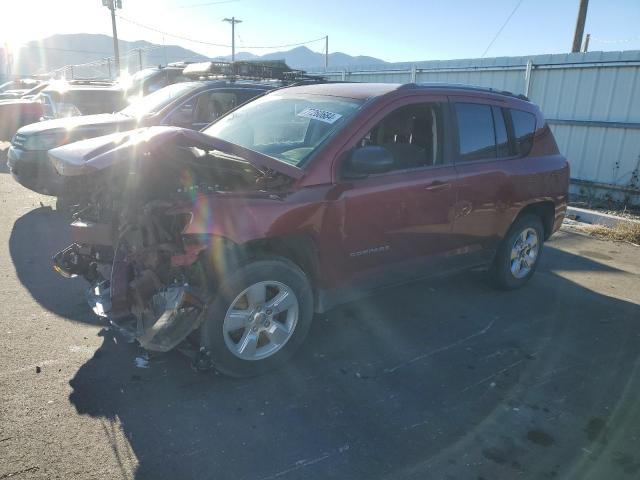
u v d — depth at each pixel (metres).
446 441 2.96
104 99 10.08
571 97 10.51
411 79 13.66
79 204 4.05
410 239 4.13
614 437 3.04
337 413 3.17
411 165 4.12
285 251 3.66
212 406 3.17
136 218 3.32
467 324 4.52
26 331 3.97
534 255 5.44
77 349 3.74
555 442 2.98
